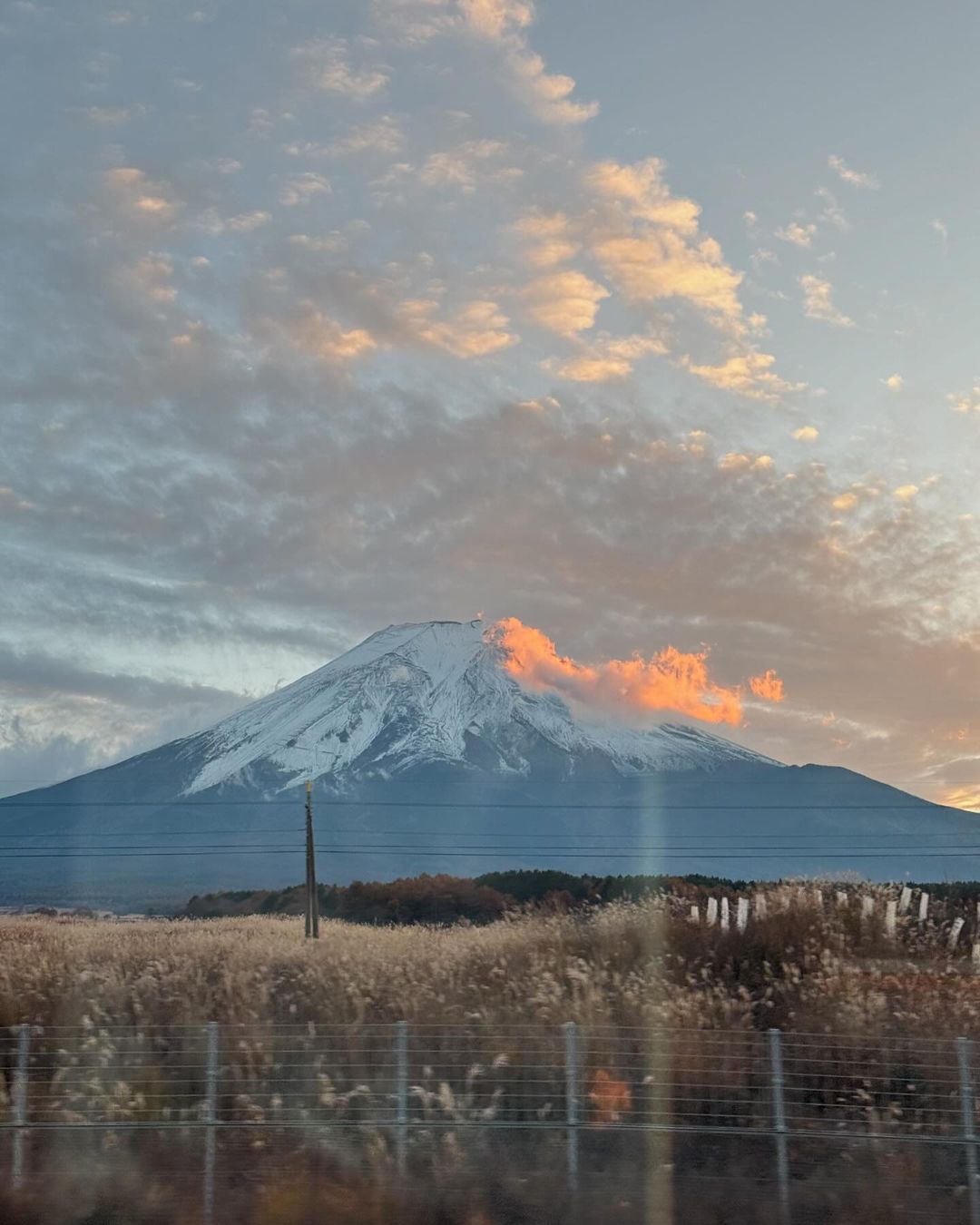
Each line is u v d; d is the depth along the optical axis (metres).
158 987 21.00
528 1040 17.00
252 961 23.77
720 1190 12.69
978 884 32.50
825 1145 14.53
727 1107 15.85
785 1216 11.80
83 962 23.64
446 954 22.98
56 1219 11.50
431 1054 16.88
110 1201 12.02
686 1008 18.39
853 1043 16.80
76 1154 13.86
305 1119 15.46
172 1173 13.05
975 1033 17.45
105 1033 17.09
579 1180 12.96
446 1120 15.41
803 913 24.00
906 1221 11.68
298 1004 20.02
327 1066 16.75
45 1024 18.97
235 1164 13.45
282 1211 11.73
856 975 20.62
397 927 46.69
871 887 29.62
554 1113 15.81
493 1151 14.16
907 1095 16.02
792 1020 18.09
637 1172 13.27
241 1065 16.91
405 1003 19.11
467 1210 11.89
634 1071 16.28
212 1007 19.61
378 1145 14.27
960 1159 13.96
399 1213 11.74
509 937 24.77
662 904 25.52
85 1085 16.02
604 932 23.25
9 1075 16.83
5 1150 14.09
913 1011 18.25
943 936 25.38
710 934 22.53
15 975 21.41
